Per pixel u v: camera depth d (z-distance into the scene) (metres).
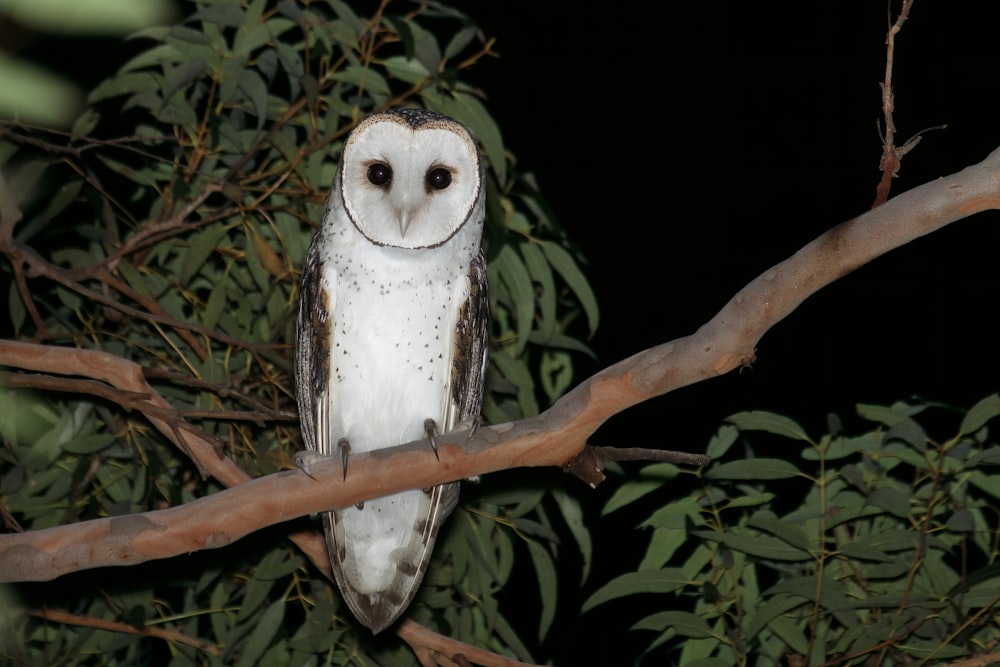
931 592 8.02
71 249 8.81
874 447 7.81
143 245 8.49
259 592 8.13
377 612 7.64
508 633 8.71
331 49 8.40
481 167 7.75
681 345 5.41
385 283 7.42
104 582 8.46
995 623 8.00
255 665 8.56
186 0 8.65
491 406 8.68
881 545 7.73
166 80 8.36
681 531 8.05
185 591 9.10
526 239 8.64
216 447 6.48
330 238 7.58
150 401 6.64
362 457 6.04
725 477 7.69
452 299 7.55
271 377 8.60
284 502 6.02
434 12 8.46
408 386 7.48
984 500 7.95
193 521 5.96
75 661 8.56
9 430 8.22
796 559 7.68
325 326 7.54
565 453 5.86
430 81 8.44
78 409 8.23
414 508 7.36
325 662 8.89
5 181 8.25
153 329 8.82
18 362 6.60
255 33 8.27
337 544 7.41
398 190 7.34
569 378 9.34
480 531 8.80
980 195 4.89
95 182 8.47
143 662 9.01
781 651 8.27
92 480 8.73
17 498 8.37
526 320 8.49
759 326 5.23
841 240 5.01
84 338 8.73
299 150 8.59
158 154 8.88
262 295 8.66
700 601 8.22
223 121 8.58
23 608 8.29
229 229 8.77
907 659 8.12
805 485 8.91
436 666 8.28
